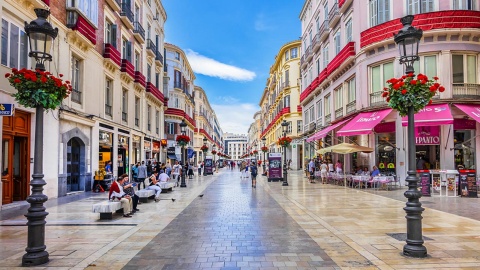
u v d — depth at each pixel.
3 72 11.30
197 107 73.88
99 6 19.12
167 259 5.79
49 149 13.87
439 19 17.44
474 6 18.14
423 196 14.15
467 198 13.48
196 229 8.19
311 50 34.03
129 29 24.36
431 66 17.91
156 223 8.97
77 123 16.31
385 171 19.52
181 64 50.81
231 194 16.41
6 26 11.55
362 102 20.62
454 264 5.35
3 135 11.55
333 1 27.41
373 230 7.88
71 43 15.73
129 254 6.10
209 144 88.44
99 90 19.03
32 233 5.57
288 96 50.78
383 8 19.52
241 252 6.16
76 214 10.27
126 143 23.73
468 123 17.64
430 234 7.34
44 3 13.19
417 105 6.20
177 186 21.64
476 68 17.91
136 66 26.88
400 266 5.28
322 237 7.25
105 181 17.75
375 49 19.61
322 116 30.41
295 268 5.26
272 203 12.86
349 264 5.42
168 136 44.78
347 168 23.94
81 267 5.38
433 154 18.14
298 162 49.53
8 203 11.88
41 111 5.82
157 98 31.83
